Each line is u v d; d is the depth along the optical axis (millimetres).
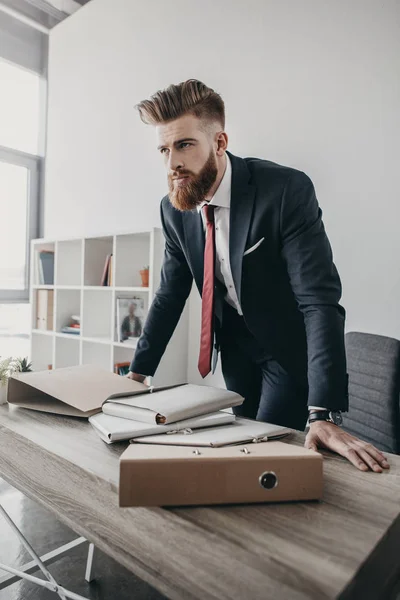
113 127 3293
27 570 1481
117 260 2863
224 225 1263
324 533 573
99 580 1477
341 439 865
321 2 2232
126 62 3221
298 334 1303
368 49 2076
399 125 1978
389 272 2000
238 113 2559
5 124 3836
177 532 590
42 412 1104
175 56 2910
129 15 3209
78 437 910
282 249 1178
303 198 1122
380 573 546
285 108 2355
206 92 990
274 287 1252
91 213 3449
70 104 3662
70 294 3424
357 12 2113
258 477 648
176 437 807
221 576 515
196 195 1022
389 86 2010
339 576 486
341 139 2150
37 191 4035
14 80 3902
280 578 493
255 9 2496
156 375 2590
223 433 842
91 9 3496
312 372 995
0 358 1331
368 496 679
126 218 3188
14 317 3963
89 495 721
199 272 1337
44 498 810
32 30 3941
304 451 687
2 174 3842
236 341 1449
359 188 2090
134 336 2863
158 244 2611
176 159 982
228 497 643
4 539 1706
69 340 3428
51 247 3639
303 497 657
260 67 2469
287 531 578
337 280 1106
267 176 1177
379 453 819
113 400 997
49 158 3863
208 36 2723
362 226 2078
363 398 1559
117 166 3252
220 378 2607
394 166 1986
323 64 2223
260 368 1491
